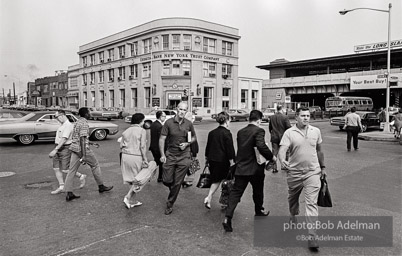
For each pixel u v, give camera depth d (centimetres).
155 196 629
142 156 562
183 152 538
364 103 4531
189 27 4397
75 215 515
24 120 1427
